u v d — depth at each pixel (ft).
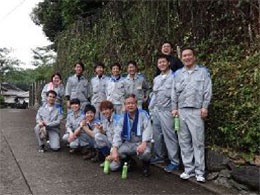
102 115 20.93
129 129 17.34
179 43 22.66
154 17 25.44
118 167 18.01
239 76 16.60
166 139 17.92
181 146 16.65
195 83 16.05
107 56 33.32
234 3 19.34
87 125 21.12
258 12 17.97
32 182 16.22
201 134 16.06
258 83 15.53
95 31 37.81
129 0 30.12
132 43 28.60
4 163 19.61
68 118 22.76
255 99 15.33
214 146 16.58
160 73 19.10
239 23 19.16
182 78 16.43
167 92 17.67
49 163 19.76
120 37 31.12
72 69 42.98
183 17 22.75
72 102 22.35
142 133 17.21
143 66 25.81
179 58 20.68
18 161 20.11
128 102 17.15
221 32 20.07
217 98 17.07
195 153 16.14
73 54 43.50
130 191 15.02
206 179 16.07
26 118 42.47
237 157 15.06
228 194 14.29
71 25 46.34
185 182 16.22
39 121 22.85
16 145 24.64
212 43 20.22
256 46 17.58
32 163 19.70
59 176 17.22
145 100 20.90
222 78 17.53
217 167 15.94
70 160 20.52
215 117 16.78
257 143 14.73
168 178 16.90
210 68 18.95
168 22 23.85
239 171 14.71
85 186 15.69
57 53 53.11
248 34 18.45
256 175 14.08
